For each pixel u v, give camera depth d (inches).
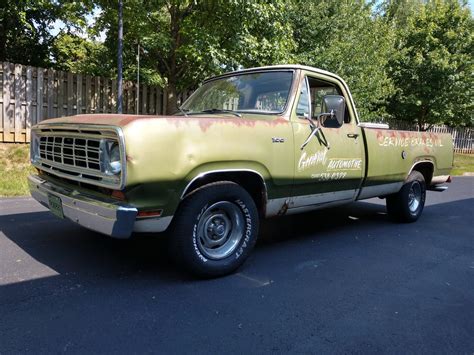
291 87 171.5
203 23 370.0
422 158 250.7
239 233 151.3
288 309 126.0
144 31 354.0
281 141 157.6
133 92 451.5
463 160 750.5
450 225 253.3
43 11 484.7
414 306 132.5
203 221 142.0
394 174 227.8
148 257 164.9
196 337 107.0
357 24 534.0
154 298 128.7
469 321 123.4
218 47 353.7
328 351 103.7
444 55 687.7
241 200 148.2
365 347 106.4
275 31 365.1
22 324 109.1
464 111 788.0
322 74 185.6
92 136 127.0
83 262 156.6
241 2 325.4
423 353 104.9
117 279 142.2
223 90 191.6
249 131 146.6
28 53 538.3
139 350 99.7
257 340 107.3
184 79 449.4
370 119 583.5
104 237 187.9
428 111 751.7
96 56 576.4
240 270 157.2
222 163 139.4
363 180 205.9
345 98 196.7
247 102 181.0
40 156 163.3
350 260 176.4
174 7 377.1
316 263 170.4
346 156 190.5
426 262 178.1
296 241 203.2
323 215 269.0
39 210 233.8
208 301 128.6
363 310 128.0
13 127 372.5
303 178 168.7
